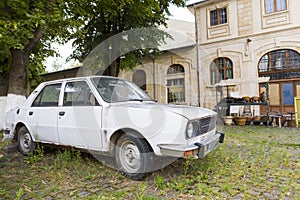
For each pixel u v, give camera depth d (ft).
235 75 49.37
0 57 28.12
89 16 29.73
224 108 41.11
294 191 10.39
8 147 17.10
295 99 35.04
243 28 48.52
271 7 45.80
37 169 13.38
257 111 46.55
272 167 13.79
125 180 11.82
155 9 36.24
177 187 10.54
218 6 51.37
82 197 9.91
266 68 46.44
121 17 36.81
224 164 14.17
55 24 25.58
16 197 9.80
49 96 15.70
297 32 43.04
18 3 19.56
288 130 31.37
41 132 15.34
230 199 9.62
